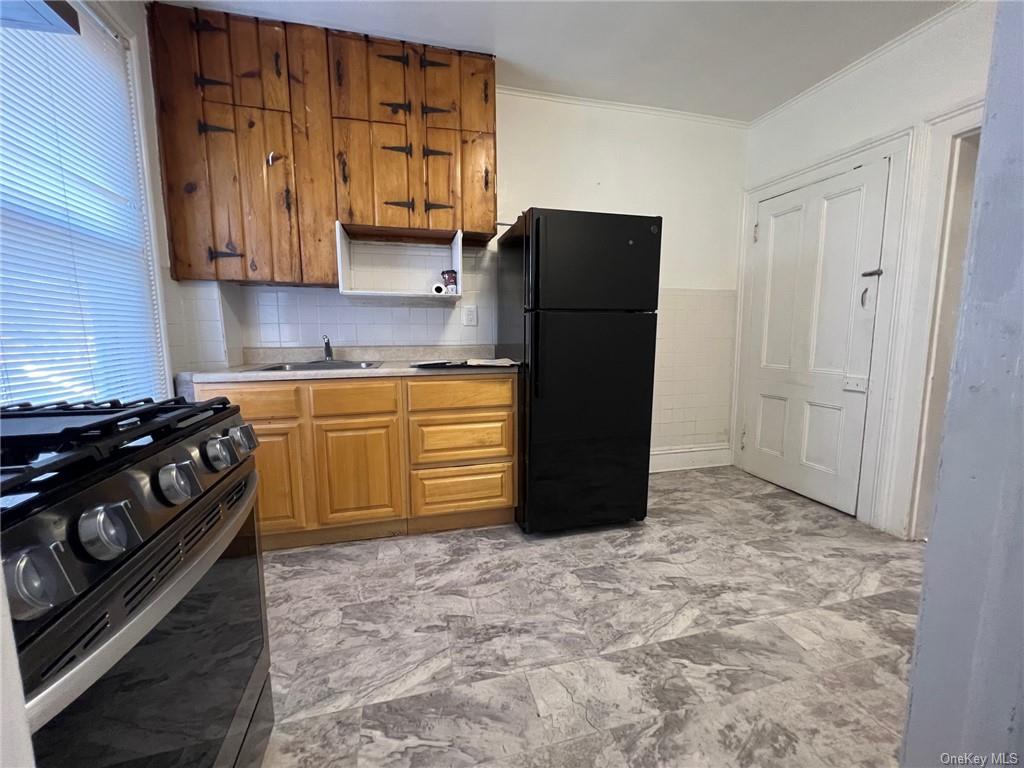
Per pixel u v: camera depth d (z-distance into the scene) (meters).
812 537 2.21
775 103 2.79
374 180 2.20
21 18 0.90
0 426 0.64
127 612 0.56
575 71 2.43
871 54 2.25
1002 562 0.44
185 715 0.73
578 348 2.11
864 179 2.32
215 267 2.06
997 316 0.43
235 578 0.92
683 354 3.18
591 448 2.20
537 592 1.74
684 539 2.19
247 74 2.01
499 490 2.27
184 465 0.68
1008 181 0.42
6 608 0.34
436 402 2.14
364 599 1.69
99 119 1.58
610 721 1.16
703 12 1.96
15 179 1.18
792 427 2.81
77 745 0.50
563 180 2.78
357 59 2.12
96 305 1.53
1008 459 0.43
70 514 0.48
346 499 2.08
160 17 1.90
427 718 1.17
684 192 3.03
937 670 0.51
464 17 1.99
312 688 1.27
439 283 2.61
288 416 1.97
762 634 1.50
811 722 1.16
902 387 2.18
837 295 2.49
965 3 1.88
